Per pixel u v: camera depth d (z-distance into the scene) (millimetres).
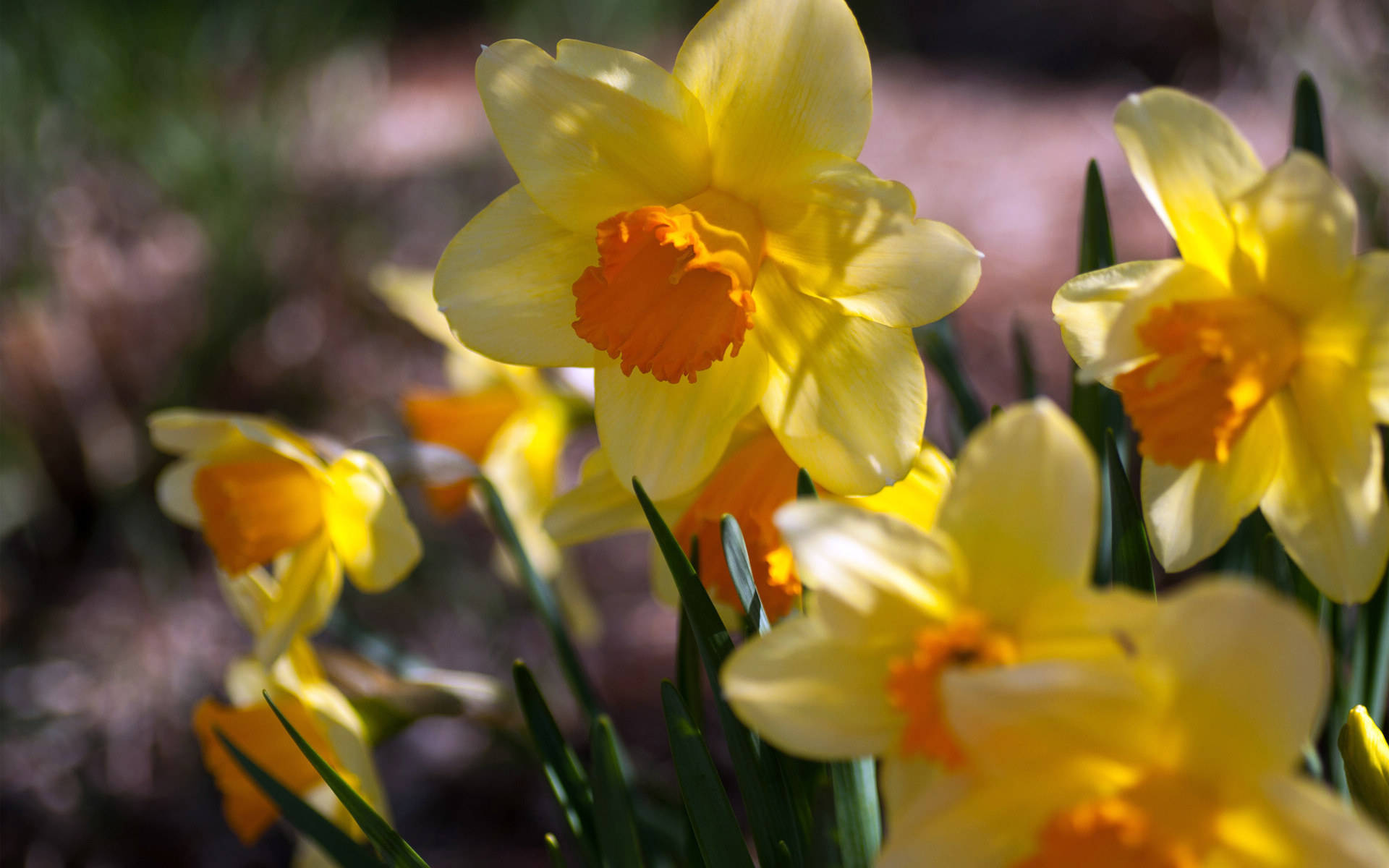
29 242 1256
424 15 2729
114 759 908
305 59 1687
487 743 906
